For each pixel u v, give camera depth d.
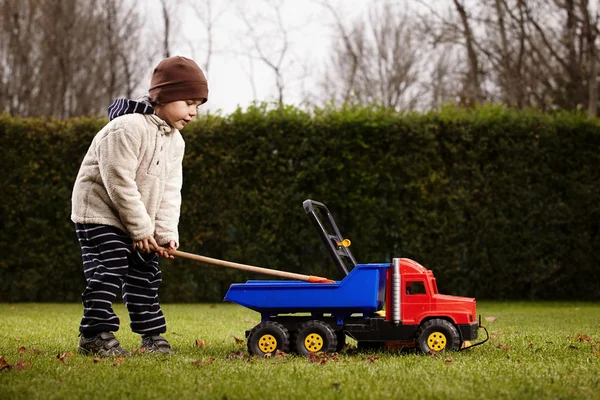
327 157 10.43
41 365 3.57
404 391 2.89
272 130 10.55
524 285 10.85
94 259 4.14
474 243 10.65
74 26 24.98
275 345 4.17
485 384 3.05
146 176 4.25
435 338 4.22
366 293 4.13
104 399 2.74
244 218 10.63
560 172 10.88
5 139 10.80
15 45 23.81
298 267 10.65
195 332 5.91
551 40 20.33
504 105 11.16
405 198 10.53
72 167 10.87
